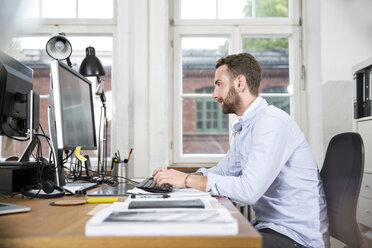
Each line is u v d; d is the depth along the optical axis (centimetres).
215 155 267
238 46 269
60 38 163
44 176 134
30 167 126
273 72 276
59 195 111
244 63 135
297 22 269
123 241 56
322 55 241
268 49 279
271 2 274
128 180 163
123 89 248
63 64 122
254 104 135
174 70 268
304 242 116
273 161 112
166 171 117
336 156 132
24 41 268
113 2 267
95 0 269
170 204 76
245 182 108
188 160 264
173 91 268
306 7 264
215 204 87
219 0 273
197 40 279
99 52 273
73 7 269
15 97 140
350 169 121
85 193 114
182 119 274
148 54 249
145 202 79
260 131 115
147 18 250
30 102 136
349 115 240
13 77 137
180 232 56
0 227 66
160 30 248
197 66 280
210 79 281
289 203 121
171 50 268
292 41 272
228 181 110
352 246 118
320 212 120
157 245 55
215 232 56
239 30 269
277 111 122
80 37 272
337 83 240
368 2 228
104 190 125
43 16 267
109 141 262
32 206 93
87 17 268
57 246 57
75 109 136
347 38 239
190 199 86
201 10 273
